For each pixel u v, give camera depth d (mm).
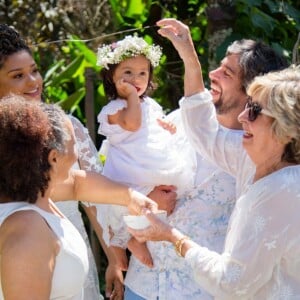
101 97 5859
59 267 2725
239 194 3559
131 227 3381
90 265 3828
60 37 6871
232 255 3012
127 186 3592
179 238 3268
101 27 6957
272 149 3012
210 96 3691
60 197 3549
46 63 6719
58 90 6371
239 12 5188
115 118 3932
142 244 3771
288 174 2965
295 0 5770
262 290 3010
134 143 3895
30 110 2750
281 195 2932
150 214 3338
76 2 6969
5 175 2727
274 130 2975
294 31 5559
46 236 2688
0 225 2695
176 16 5988
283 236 2928
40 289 2625
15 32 3705
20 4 6793
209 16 5191
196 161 3820
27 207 2734
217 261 3088
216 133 3666
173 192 3814
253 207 2979
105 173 3959
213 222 3750
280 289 2961
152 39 5953
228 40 5129
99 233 3939
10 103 2762
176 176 3816
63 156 2834
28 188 2746
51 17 6859
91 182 3580
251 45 3705
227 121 3740
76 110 6293
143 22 5984
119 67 3924
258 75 3627
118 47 3906
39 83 3742
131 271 3863
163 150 3867
